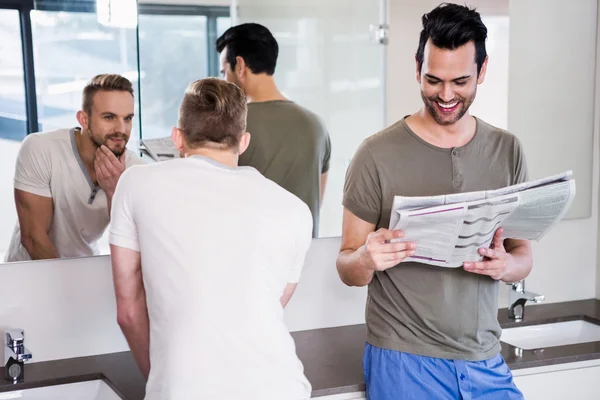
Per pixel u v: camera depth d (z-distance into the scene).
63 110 2.17
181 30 2.28
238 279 1.63
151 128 2.27
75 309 2.26
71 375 2.11
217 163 1.71
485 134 2.02
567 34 2.79
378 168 1.96
